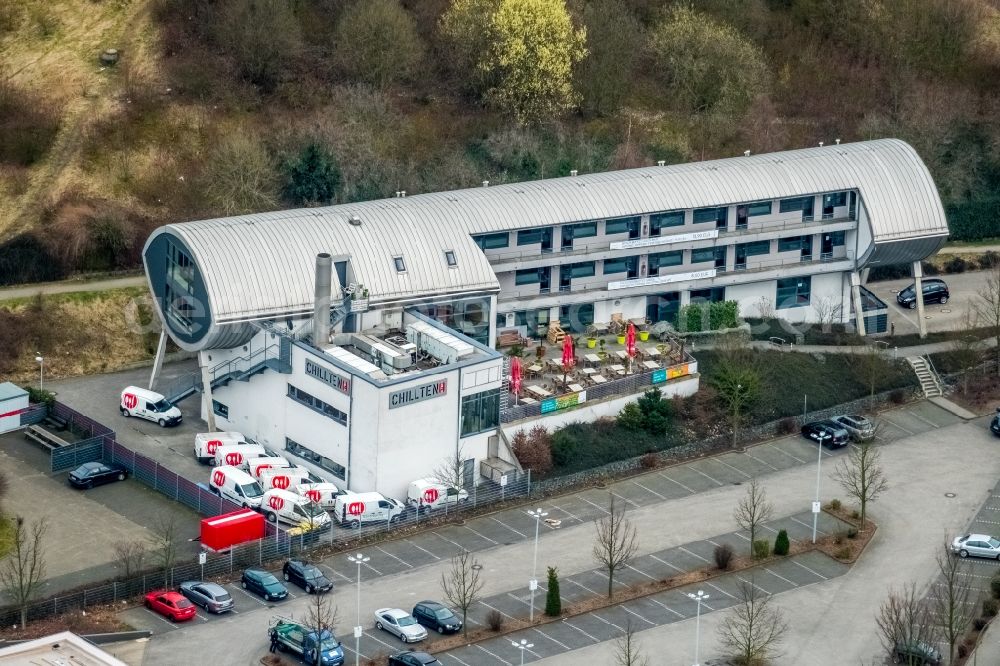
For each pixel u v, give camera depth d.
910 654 184.88
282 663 185.25
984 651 193.50
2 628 187.88
